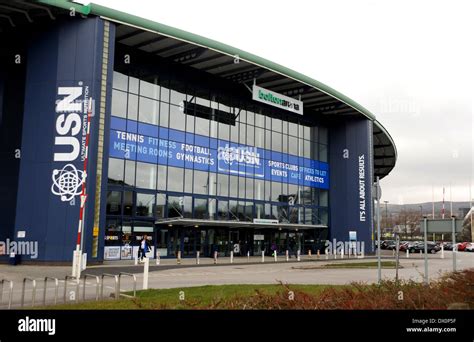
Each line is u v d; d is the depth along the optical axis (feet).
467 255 172.35
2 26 99.76
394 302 28.04
